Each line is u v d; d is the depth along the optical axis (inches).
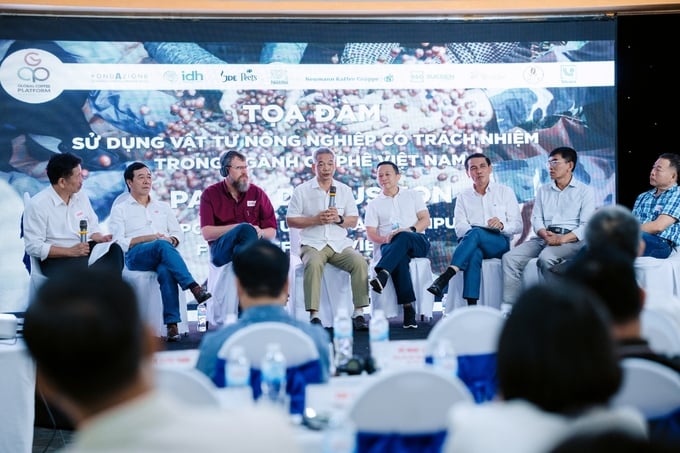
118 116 293.9
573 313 58.6
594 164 307.0
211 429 49.1
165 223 280.8
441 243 302.0
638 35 306.5
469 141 303.9
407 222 288.0
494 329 124.6
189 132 296.5
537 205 288.2
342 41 301.1
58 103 291.4
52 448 196.1
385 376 89.5
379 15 304.7
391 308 274.2
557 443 33.5
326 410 104.0
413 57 302.8
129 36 294.4
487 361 125.6
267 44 298.8
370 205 288.7
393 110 301.9
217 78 297.3
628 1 302.8
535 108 305.3
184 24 296.0
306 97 300.2
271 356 109.0
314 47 300.2
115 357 50.4
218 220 280.4
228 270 267.7
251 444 49.1
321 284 272.4
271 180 299.3
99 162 292.5
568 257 272.1
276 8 299.3
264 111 298.7
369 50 301.4
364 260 271.9
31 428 167.6
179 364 128.8
